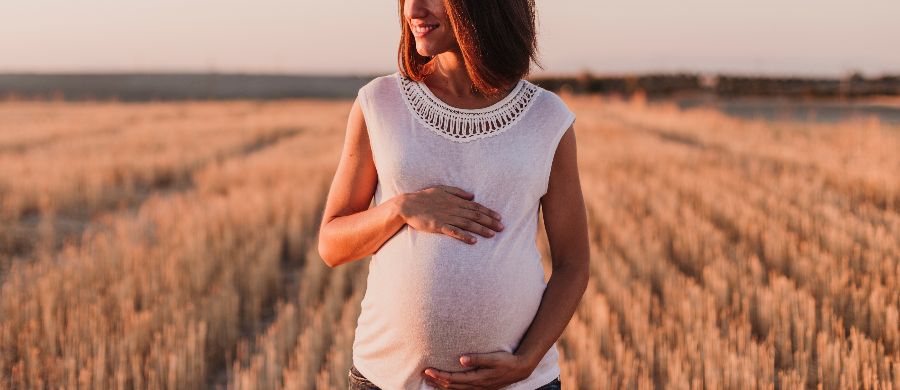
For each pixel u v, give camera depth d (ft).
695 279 19.56
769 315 15.26
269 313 18.48
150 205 33.17
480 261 5.27
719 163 44.83
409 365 5.44
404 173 5.32
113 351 13.76
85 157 50.80
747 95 211.20
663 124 82.38
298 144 67.56
